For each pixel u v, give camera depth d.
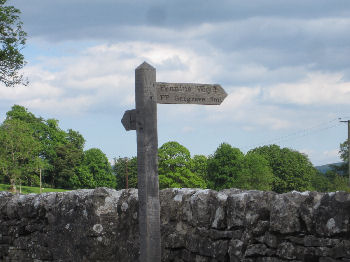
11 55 28.98
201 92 7.30
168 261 7.21
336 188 97.44
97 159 106.44
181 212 7.20
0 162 87.25
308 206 5.45
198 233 6.83
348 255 5.02
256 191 6.28
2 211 9.71
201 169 88.62
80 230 8.16
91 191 8.24
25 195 9.53
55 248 8.60
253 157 88.50
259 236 5.94
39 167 94.06
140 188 6.92
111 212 8.03
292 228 5.56
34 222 9.17
